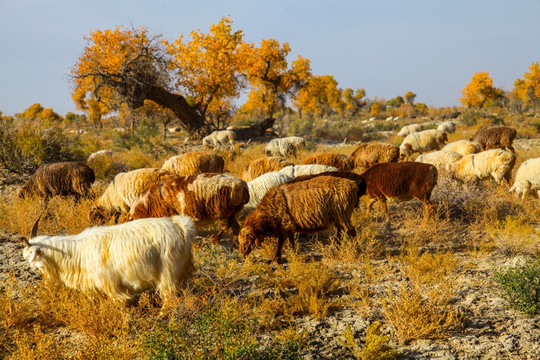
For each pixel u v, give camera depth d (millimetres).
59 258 5012
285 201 6844
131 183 8297
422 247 7645
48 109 77688
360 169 14281
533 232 7824
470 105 78562
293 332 4566
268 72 47750
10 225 9016
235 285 6113
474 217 9234
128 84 29000
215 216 7203
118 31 29516
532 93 69375
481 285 5789
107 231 5074
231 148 23219
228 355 3809
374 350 4129
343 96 96062
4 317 5078
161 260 4953
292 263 6453
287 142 21016
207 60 33438
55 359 4332
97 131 55906
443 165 12242
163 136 35688
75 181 10344
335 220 6895
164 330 4188
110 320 4812
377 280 6051
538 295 5000
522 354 4203
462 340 4500
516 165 15039
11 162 13867
